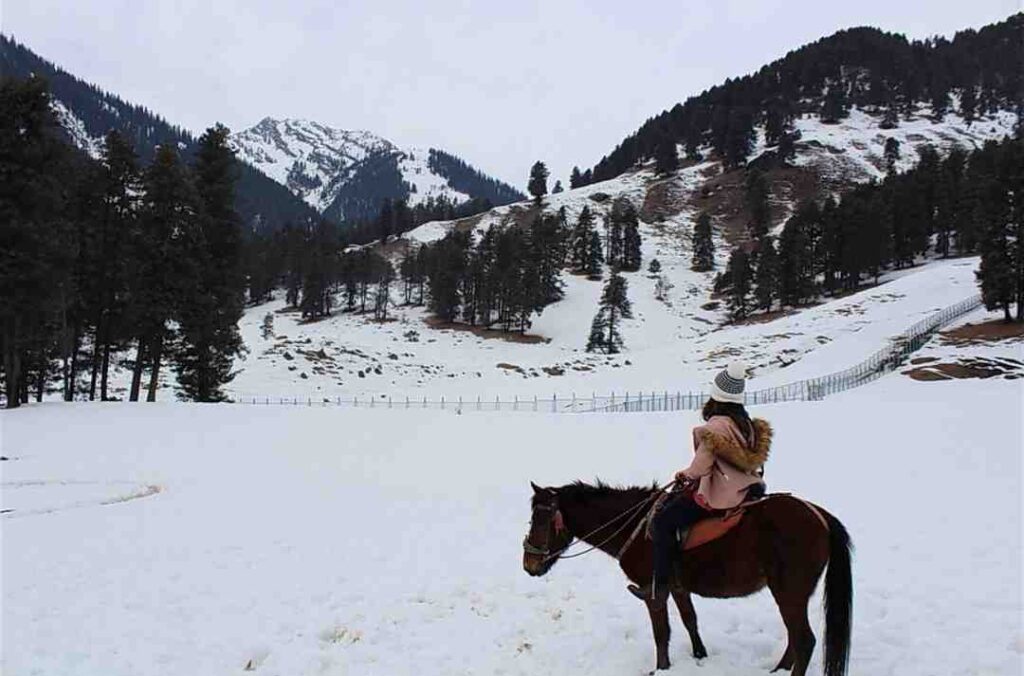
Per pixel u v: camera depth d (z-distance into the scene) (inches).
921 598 332.5
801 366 2236.7
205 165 1705.2
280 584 406.6
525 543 284.5
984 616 303.1
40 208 1382.9
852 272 3909.9
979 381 1605.6
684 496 253.8
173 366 2175.2
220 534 536.4
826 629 219.6
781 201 6382.9
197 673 289.3
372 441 1104.2
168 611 363.6
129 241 1563.7
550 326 3981.3
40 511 636.1
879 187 4781.0
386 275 4559.5
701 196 6737.2
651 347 3548.2
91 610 366.9
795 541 230.2
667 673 264.5
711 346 2802.7
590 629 320.5
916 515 501.0
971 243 4079.7
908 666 262.2
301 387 2401.6
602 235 6023.6
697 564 250.1
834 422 1059.3
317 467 880.9
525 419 1347.2
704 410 262.7
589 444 1022.4
